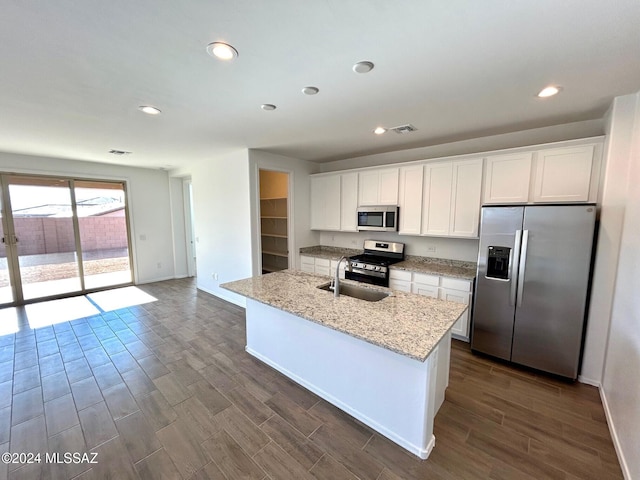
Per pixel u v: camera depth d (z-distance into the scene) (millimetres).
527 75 1886
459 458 1745
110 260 5430
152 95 2172
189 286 5668
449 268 3637
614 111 2240
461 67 1782
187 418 2074
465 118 2748
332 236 5176
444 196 3510
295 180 4781
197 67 1767
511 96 2227
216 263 4930
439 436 1910
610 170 2281
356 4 1230
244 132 3178
